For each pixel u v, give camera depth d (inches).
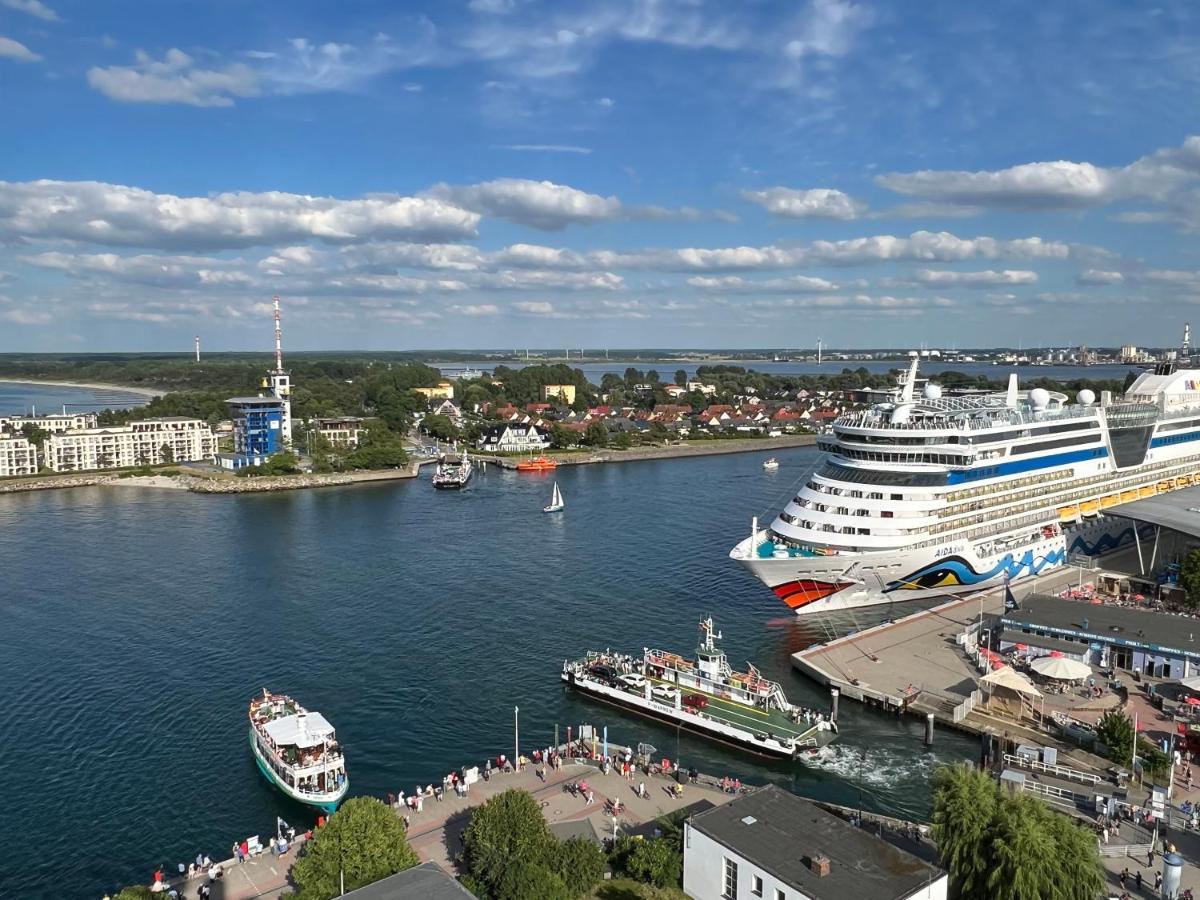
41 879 2630.4
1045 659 3580.2
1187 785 2827.3
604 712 3767.2
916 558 4672.7
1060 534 5354.3
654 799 2827.3
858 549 4677.7
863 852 2043.6
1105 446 5689.0
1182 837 2504.9
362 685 4040.4
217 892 2375.7
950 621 4520.2
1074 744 3154.5
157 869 2657.5
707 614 5036.9
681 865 2242.9
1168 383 6422.2
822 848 2060.8
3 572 6107.3
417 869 1957.4
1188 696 3454.7
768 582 4805.6
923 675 3836.1
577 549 6668.3
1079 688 3585.1
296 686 4030.5
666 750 3405.5
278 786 3105.3
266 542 7101.4
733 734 3395.7
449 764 3309.5
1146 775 2886.3
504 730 3592.5
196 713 3750.0
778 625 4832.7
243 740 3508.9
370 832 2149.4
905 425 4904.0
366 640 4635.8
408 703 3848.4
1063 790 2780.5
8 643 4608.8
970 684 3718.0
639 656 4350.4
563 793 2869.1
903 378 5767.7
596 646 4534.9
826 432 5329.7
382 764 3312.0
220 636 4707.2
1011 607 4503.0
